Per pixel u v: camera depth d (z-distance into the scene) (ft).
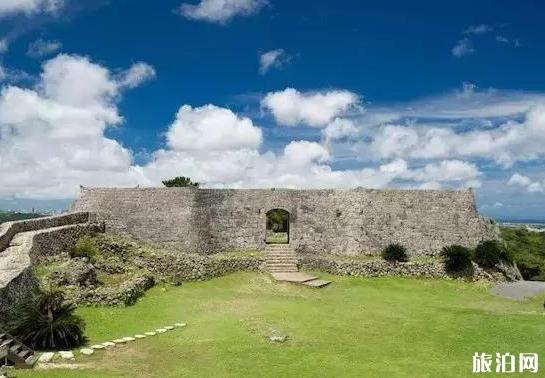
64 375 54.60
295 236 140.15
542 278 164.35
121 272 105.50
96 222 128.57
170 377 57.00
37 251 93.35
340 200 143.54
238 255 131.54
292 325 81.66
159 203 133.49
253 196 141.69
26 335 63.26
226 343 70.33
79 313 81.25
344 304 101.30
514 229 230.07
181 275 115.14
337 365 63.00
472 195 146.92
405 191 144.87
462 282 126.31
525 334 78.64
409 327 82.43
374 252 138.00
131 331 75.51
